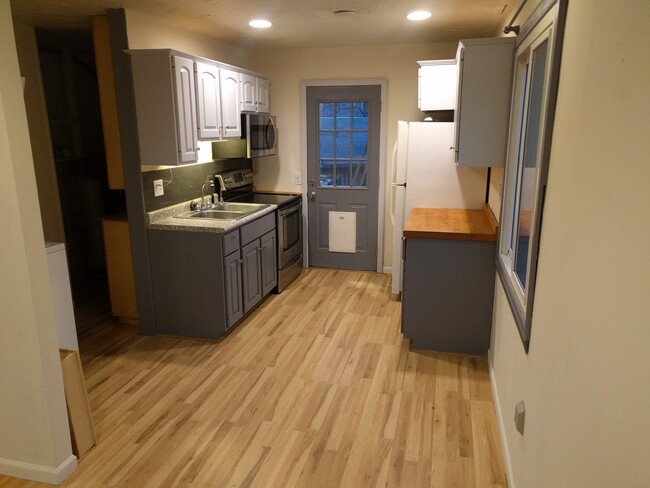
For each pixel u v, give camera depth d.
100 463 2.36
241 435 2.57
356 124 5.17
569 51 1.52
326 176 5.37
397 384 3.08
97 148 5.34
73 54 4.91
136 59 3.30
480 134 2.94
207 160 4.41
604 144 1.14
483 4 3.22
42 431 2.20
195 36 4.21
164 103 3.33
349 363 3.36
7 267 2.06
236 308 3.84
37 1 3.07
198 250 3.57
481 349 3.46
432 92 3.92
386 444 2.49
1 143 1.95
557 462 1.39
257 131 4.55
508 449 2.27
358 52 5.00
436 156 4.09
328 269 5.57
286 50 5.15
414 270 3.42
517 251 2.55
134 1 3.09
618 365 0.96
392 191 4.59
